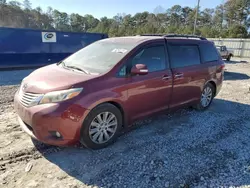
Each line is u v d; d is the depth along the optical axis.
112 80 3.17
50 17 89.81
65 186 2.46
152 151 3.23
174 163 2.96
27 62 11.99
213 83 5.21
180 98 4.34
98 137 3.16
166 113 4.26
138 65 3.32
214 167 2.90
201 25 71.50
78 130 2.89
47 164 2.84
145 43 3.70
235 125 4.37
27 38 11.79
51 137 2.82
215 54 5.31
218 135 3.86
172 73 4.02
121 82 3.25
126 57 3.39
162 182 2.58
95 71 3.28
